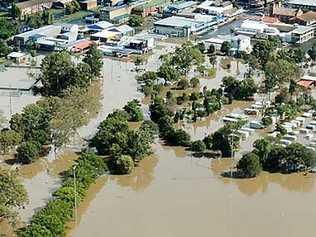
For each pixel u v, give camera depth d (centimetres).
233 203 5806
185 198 5884
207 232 5312
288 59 9450
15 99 8294
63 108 6825
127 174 6319
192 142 6894
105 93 8575
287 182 6212
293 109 7731
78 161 6228
